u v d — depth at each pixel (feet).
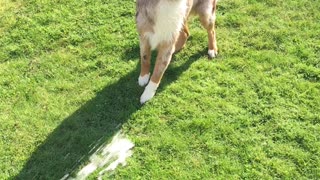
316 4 10.04
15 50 9.22
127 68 9.00
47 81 8.79
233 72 8.96
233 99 8.54
